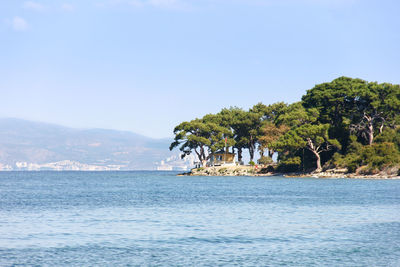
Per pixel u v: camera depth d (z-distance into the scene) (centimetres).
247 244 5169
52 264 4297
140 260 4450
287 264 4312
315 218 7175
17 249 4888
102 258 4522
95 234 5753
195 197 11219
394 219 7006
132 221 6869
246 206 9000
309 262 4381
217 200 10356
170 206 9025
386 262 4381
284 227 6300
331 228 6203
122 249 4916
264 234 5769
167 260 4453
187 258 4531
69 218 7188
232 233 5838
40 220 6956
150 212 8000
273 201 10031
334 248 4956
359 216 7375
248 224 6569
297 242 5272
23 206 9025
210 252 4781
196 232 5906
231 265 4275
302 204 9312
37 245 5088
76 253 4725
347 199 10250
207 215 7569
